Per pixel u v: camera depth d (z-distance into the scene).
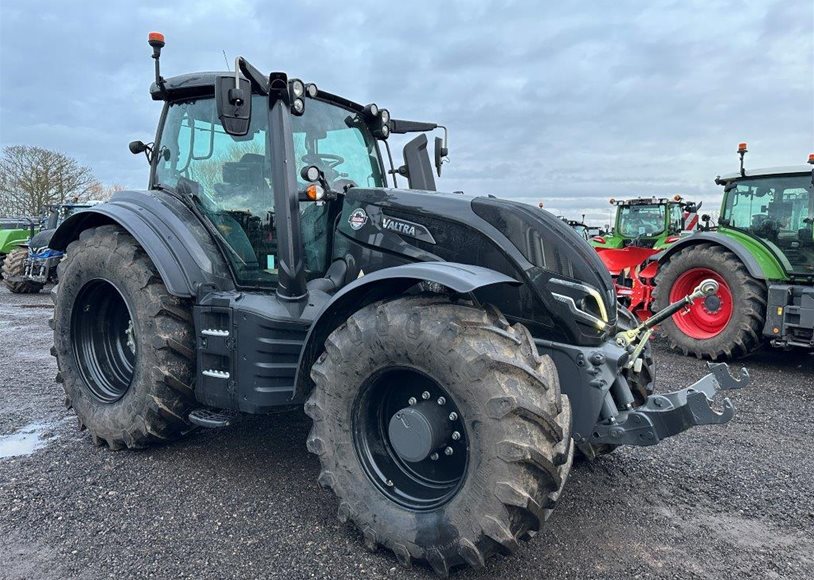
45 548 2.53
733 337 6.46
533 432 2.19
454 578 2.36
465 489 2.28
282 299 3.04
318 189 3.04
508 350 2.28
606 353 2.64
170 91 3.71
